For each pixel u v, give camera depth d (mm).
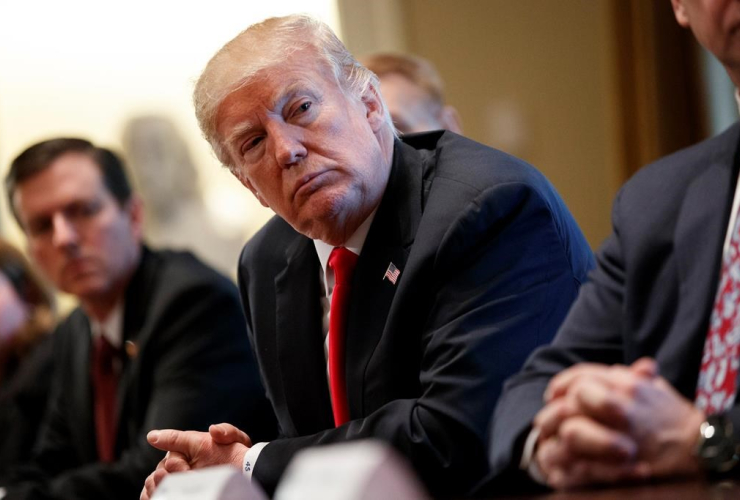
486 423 2436
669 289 2082
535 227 2635
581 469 1793
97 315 4062
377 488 1236
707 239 2053
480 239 2580
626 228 2182
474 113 6312
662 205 2150
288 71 2654
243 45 2709
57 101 7016
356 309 2680
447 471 2426
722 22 2020
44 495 3736
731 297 1969
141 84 6945
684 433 1748
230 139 2701
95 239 3973
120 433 3914
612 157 5742
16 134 7031
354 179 2650
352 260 2740
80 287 3982
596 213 6008
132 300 3990
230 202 6816
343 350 2715
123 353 3969
